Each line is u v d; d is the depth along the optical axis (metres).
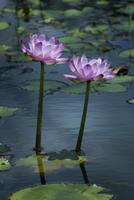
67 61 6.11
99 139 6.38
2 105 7.49
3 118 7.00
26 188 4.92
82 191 4.84
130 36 11.56
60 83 8.40
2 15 13.51
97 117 7.06
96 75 5.95
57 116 7.11
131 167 5.62
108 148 6.13
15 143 6.27
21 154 5.98
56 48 6.00
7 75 8.92
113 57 9.96
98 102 7.64
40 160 5.82
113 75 6.01
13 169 5.58
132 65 9.44
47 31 11.91
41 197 4.71
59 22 12.80
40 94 6.09
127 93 8.02
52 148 6.14
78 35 11.40
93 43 10.96
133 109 7.35
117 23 12.72
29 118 7.01
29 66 9.48
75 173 5.48
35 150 6.09
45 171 5.54
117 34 11.77
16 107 7.41
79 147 6.11
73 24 12.59
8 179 5.33
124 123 6.84
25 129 6.67
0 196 4.93
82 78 5.97
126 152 6.01
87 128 6.70
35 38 6.08
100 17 13.36
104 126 6.76
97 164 5.71
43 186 4.94
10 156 5.92
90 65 5.87
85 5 15.05
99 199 4.72
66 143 6.29
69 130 6.66
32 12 13.56
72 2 15.52
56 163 5.75
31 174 5.46
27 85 8.34
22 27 12.17
